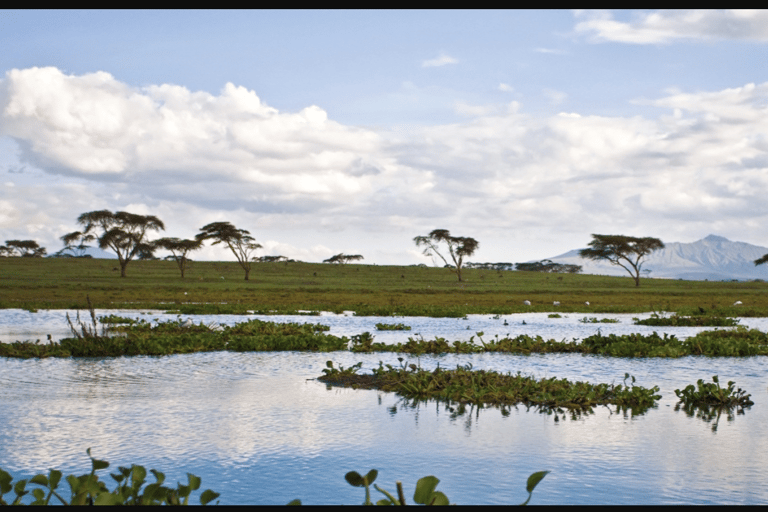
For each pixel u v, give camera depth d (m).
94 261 117.25
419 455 8.93
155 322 30.84
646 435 10.12
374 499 7.18
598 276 124.25
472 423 10.84
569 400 12.49
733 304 57.81
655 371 17.22
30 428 10.23
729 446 9.47
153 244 95.06
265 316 37.59
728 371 17.30
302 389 13.80
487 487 7.66
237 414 11.33
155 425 10.48
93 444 9.38
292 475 8.06
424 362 18.70
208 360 18.44
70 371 16.16
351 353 20.53
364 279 101.50
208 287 69.56
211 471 8.23
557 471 8.26
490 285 94.50
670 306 54.53
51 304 42.97
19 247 136.50
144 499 5.36
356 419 11.06
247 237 92.00
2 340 23.31
